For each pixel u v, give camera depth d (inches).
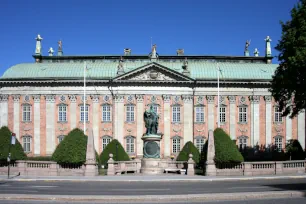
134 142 3361.2
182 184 1466.5
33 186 1366.9
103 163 2472.9
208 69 3506.4
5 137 1971.0
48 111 3383.4
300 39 2128.4
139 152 3351.4
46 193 1126.4
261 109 3430.1
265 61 3767.2
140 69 3344.0
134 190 1222.9
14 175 1836.9
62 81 3363.7
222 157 1868.8
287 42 2202.3
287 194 995.9
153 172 1990.7
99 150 3361.2
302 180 1604.3
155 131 2073.1
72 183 1513.3
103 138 3366.1
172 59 3708.2
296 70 2139.5
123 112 3373.5
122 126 3366.1
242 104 3417.8
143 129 3358.8
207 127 3388.3
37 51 3725.4
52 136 3371.1
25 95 3398.1
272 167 1920.5
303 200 949.8
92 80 3351.4
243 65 3572.8
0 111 3405.5
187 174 1897.1
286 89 2353.6
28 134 3380.9
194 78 3403.1
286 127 3430.1
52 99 3385.8
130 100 3378.4
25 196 968.9
